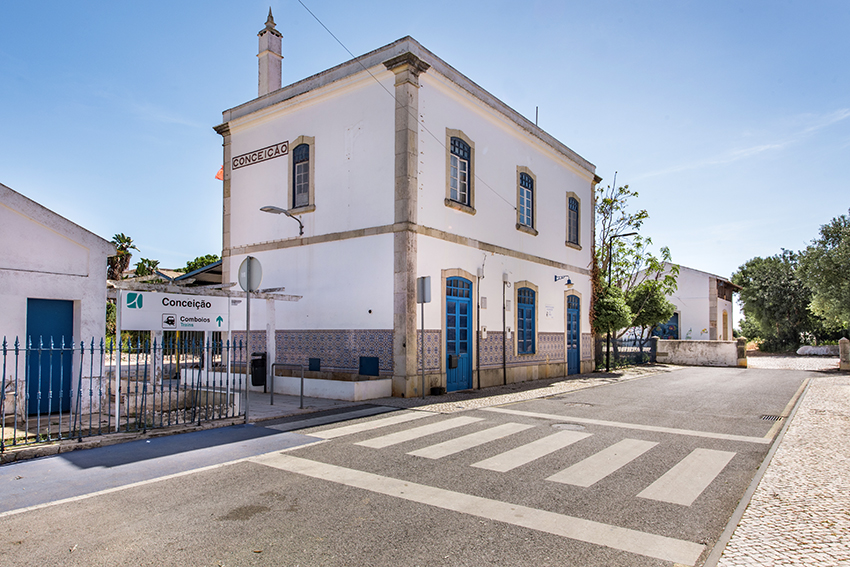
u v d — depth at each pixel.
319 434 7.75
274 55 16.67
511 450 6.78
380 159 12.62
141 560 3.67
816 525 4.21
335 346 13.14
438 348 12.77
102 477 5.62
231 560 3.67
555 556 3.74
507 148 16.14
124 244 41.50
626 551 3.83
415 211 12.25
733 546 3.81
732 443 7.29
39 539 4.03
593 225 21.80
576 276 20.17
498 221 15.52
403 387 11.75
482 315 14.51
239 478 5.57
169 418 8.17
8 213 8.51
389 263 12.24
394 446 6.98
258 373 12.63
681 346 25.52
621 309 21.12
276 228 14.82
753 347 42.41
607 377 18.19
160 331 9.09
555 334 18.42
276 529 4.21
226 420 8.55
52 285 8.95
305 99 14.27
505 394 12.67
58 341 9.22
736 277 50.56
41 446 6.58
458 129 13.93
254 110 15.70
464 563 3.63
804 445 7.06
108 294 9.65
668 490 5.22
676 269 24.84
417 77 12.50
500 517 4.48
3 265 8.44
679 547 3.90
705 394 12.90
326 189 13.68
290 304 14.18
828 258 23.42
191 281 17.20
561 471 5.84
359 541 3.98
